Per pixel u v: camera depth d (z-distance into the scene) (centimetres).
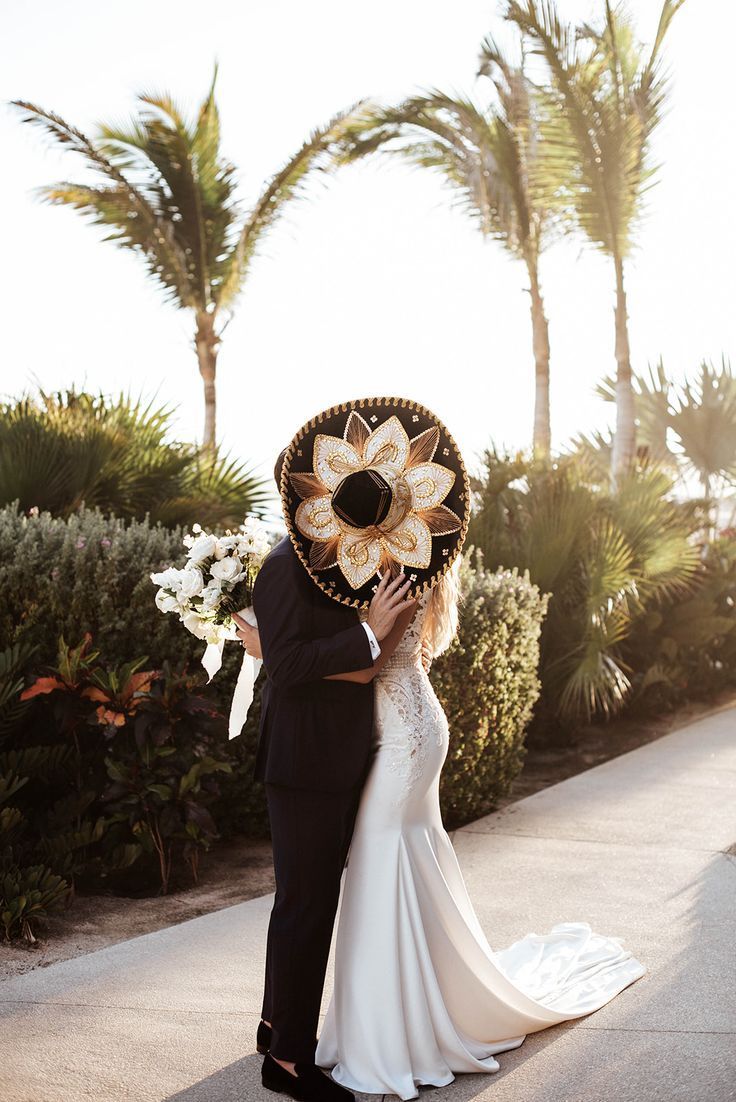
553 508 868
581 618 841
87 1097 288
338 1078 300
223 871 509
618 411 1581
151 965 380
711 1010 341
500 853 532
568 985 355
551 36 1414
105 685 473
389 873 299
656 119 1495
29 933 412
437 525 299
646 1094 289
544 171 1557
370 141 1702
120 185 1603
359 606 293
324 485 294
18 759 483
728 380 1730
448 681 566
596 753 846
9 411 864
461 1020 311
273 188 1684
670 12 1433
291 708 294
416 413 301
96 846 500
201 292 1727
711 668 1105
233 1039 323
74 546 521
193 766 477
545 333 1800
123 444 833
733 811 617
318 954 292
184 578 320
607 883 480
